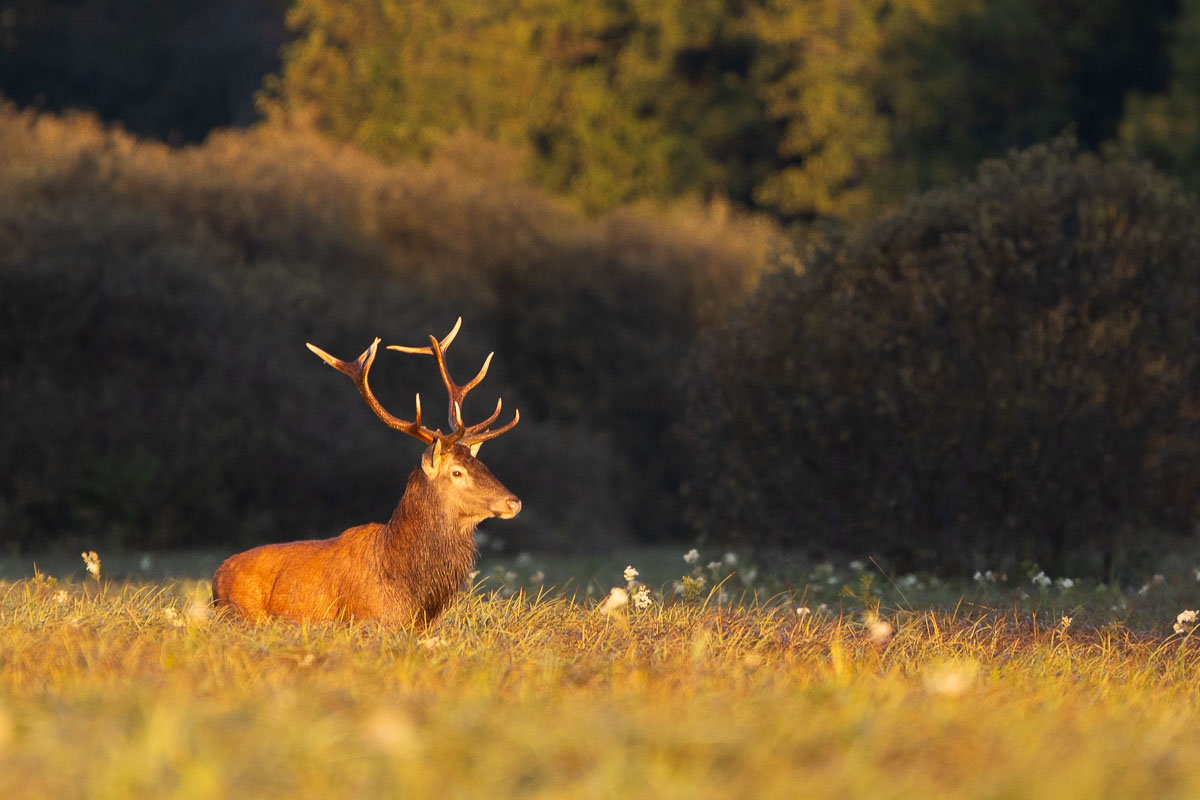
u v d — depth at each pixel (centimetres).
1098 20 11162
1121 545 4041
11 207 7069
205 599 2925
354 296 7938
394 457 6850
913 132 11675
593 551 7544
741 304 4550
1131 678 2258
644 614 2664
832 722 1442
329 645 2045
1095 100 11425
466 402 7912
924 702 1673
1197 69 9869
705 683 1808
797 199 12050
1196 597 3444
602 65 12594
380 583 2434
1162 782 1270
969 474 3959
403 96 11712
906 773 1254
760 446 4244
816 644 2453
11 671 1828
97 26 14025
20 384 6244
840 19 12156
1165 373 3941
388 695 1578
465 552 2466
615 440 9425
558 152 12325
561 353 9469
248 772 1196
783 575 4147
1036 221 4019
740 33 12562
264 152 9725
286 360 7012
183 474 6272
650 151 12356
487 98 11788
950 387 3956
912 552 4088
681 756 1269
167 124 14012
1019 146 11294
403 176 9950
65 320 6431
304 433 6712
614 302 9694
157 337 6625
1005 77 11425
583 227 10412
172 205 8250
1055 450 3888
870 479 4062
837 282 4234
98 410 6275
